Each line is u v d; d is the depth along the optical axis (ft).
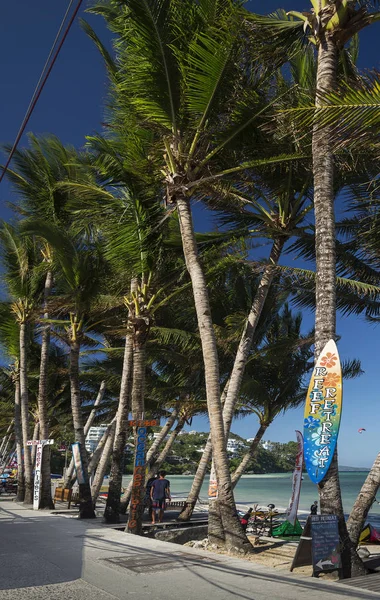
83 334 52.60
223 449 31.86
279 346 56.85
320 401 25.52
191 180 36.37
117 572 22.72
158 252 43.19
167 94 35.24
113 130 43.06
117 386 89.04
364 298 44.83
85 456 49.01
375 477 26.71
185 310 62.59
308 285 46.03
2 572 22.59
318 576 22.67
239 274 55.11
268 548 31.96
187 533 41.09
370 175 36.96
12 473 129.49
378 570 25.11
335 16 29.09
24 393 65.36
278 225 41.60
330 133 22.33
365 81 20.88
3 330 72.02
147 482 56.59
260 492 180.14
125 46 37.63
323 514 23.97
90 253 50.65
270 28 33.68
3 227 62.44
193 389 67.62
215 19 33.65
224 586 20.20
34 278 64.03
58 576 21.88
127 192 42.24
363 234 38.99
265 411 65.87
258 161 36.19
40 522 42.50
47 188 58.39
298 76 39.86
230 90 34.94
